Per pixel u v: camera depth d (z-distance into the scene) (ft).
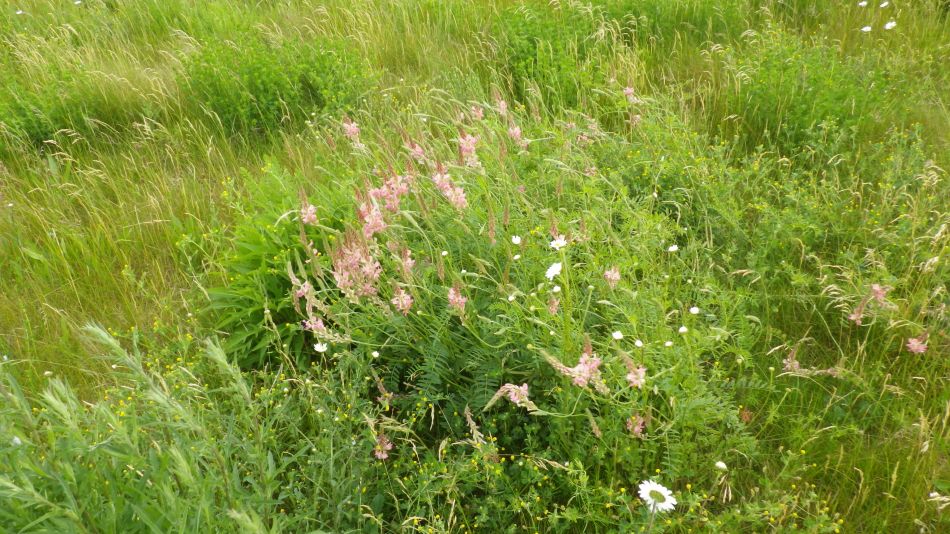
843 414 10.02
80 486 6.63
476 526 8.77
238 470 8.63
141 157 18.06
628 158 14.65
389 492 8.90
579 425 9.22
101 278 14.37
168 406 6.97
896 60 18.20
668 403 9.21
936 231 12.14
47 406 8.09
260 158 18.12
